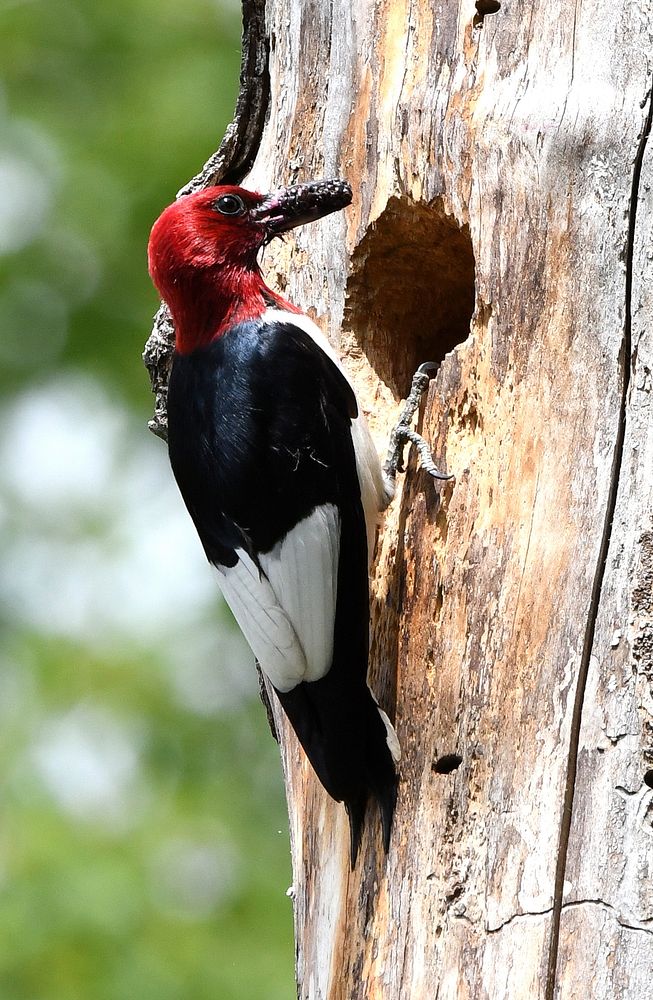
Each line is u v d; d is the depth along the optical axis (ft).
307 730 28.58
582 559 26.55
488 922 25.96
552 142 28.58
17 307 62.59
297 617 29.01
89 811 54.13
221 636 62.69
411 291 33.60
